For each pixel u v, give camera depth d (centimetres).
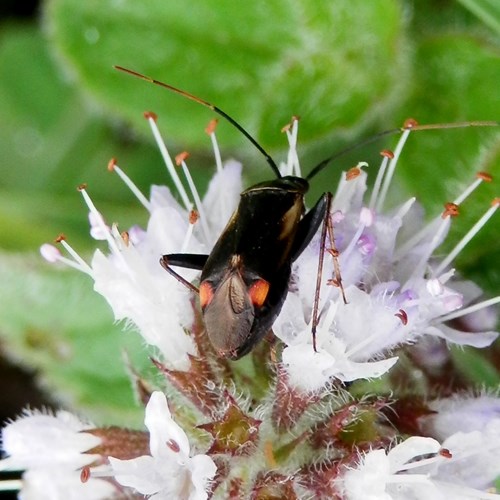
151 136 9
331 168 9
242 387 7
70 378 9
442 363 7
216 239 7
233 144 9
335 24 9
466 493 7
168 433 7
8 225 9
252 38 9
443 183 8
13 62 10
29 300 9
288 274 7
